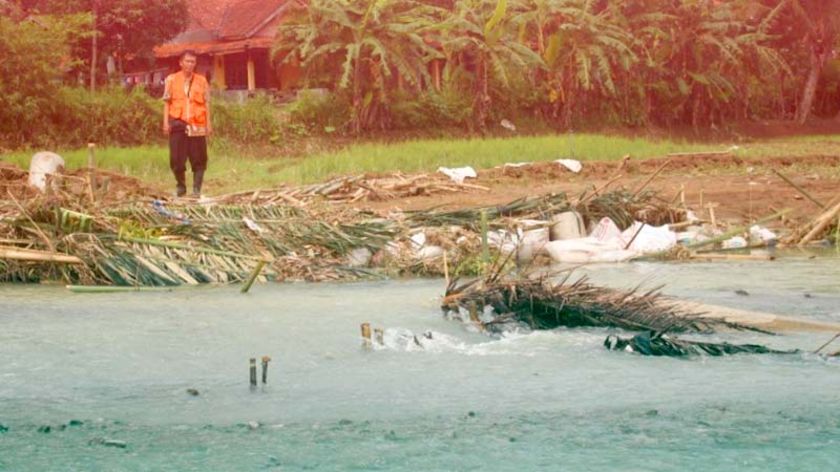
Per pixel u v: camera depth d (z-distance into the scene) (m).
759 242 30.00
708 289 22.16
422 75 82.62
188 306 20.62
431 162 50.72
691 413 12.54
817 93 111.69
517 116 85.69
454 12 81.69
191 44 99.38
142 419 12.62
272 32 97.31
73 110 65.62
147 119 68.19
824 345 16.02
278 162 54.50
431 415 12.60
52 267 24.42
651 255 27.48
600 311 17.97
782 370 14.83
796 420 12.18
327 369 15.12
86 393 13.91
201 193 38.62
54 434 12.00
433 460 10.82
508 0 82.25
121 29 82.81
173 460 10.97
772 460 10.68
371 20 74.38
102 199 27.70
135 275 23.83
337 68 76.38
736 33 96.88
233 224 26.27
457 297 19.03
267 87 100.06
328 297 21.78
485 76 81.00
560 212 30.00
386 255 26.08
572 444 11.32
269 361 15.11
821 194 38.91
